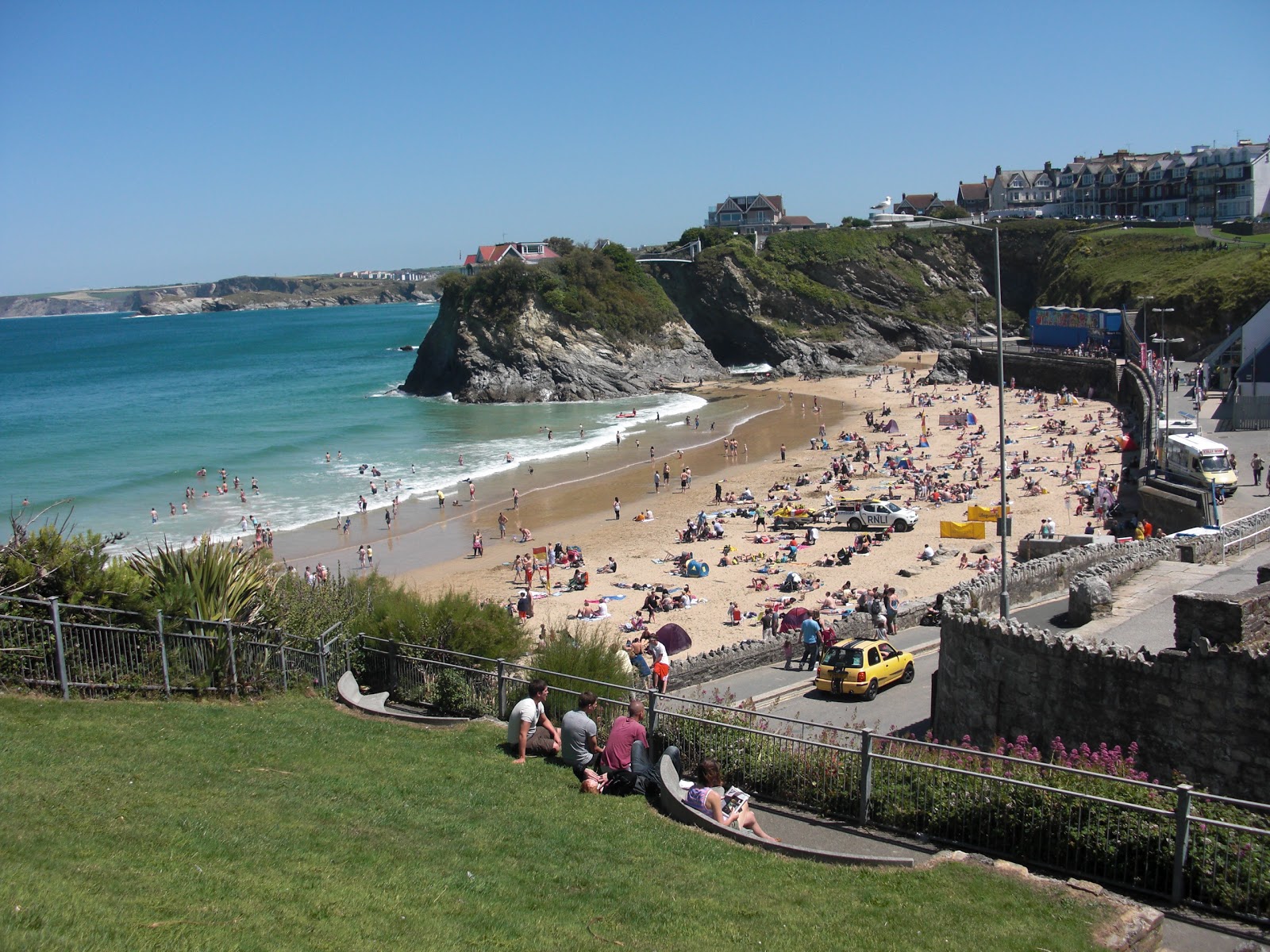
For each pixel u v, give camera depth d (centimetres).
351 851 1073
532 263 14300
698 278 15088
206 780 1264
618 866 1077
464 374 12738
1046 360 10281
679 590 4469
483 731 1593
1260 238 11756
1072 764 1219
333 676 1939
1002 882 1007
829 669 2314
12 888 848
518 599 4272
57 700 1543
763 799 1338
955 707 1725
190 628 1777
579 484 7275
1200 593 1424
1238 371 6400
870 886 1017
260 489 7244
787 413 10506
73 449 8856
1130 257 12544
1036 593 2394
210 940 806
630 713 1409
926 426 8769
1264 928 961
